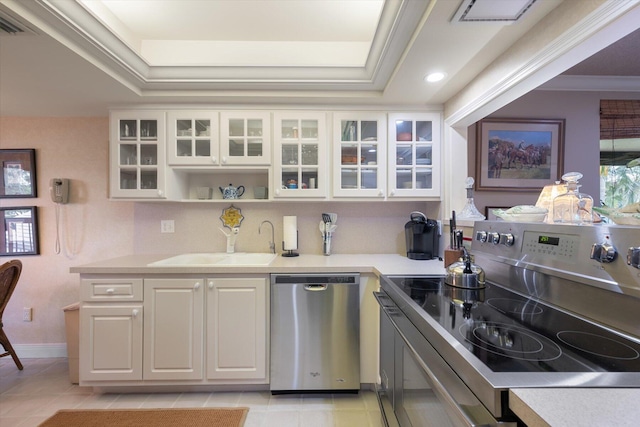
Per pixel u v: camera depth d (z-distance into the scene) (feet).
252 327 6.34
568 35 3.61
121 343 6.26
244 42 6.63
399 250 8.48
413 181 7.33
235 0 5.29
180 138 7.22
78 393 6.58
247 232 8.43
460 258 4.94
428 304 3.67
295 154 7.45
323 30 6.23
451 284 4.54
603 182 8.13
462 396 2.26
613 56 6.98
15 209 8.32
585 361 2.23
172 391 6.59
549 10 3.85
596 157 8.09
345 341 6.34
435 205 7.76
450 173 7.12
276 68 6.27
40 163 8.38
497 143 8.02
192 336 6.31
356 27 6.12
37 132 8.36
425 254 7.29
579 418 1.54
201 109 7.20
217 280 6.34
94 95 6.72
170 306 6.30
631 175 8.05
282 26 6.08
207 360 6.33
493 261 4.78
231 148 7.41
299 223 8.42
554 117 8.10
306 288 6.31
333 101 7.09
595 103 8.12
